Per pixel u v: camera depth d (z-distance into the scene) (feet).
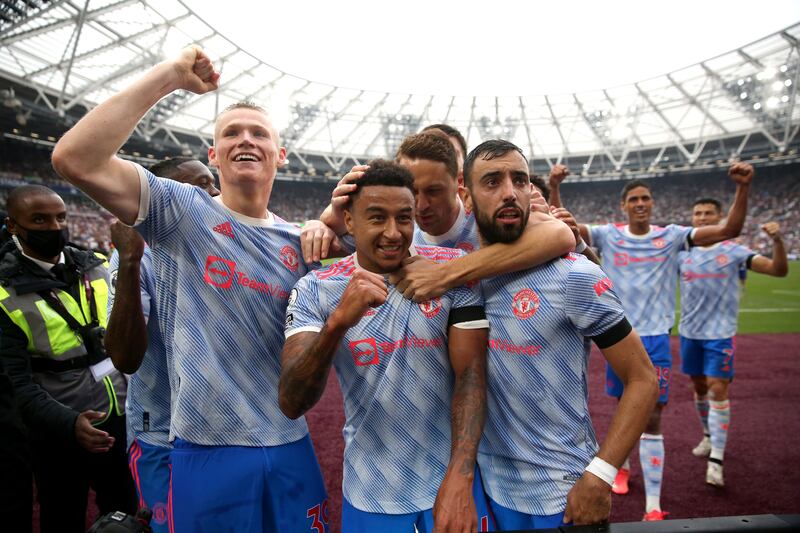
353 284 4.11
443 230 6.70
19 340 7.06
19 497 4.82
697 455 12.84
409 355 4.99
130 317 5.88
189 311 5.35
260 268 5.70
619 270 12.31
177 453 5.44
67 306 7.68
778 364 22.75
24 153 78.84
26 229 7.34
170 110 79.56
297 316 4.92
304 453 5.90
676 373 21.71
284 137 106.93
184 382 5.26
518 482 5.08
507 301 5.24
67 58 59.82
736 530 3.24
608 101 110.93
